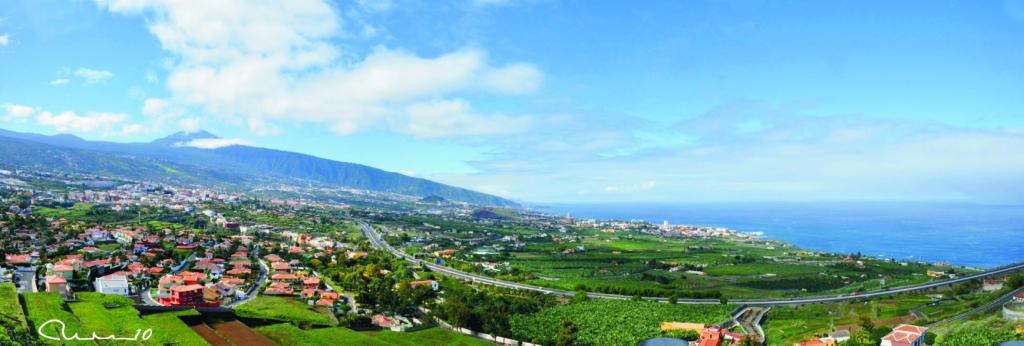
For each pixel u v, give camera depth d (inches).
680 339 7623.0
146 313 6702.8
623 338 7682.1
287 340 6417.3
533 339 7662.4
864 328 7214.6
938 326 7327.8
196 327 6461.6
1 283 6958.7
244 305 7736.2
